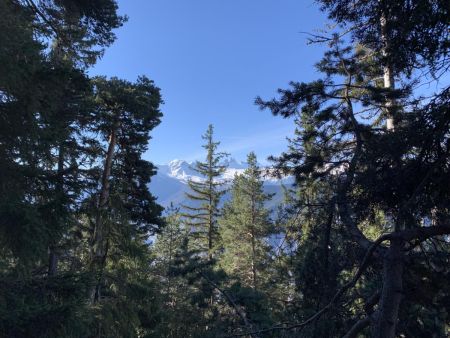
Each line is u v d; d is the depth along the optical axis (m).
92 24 10.69
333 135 9.91
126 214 15.74
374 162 5.77
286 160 10.51
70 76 6.11
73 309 5.52
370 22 5.89
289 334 8.22
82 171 12.94
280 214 10.84
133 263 15.70
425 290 5.57
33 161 6.14
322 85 9.65
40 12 9.17
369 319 6.42
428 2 4.33
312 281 9.26
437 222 5.86
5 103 5.48
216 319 11.73
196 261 13.10
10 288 5.70
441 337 7.56
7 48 5.12
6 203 5.00
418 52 4.94
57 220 5.84
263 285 23.77
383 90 9.02
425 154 5.25
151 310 18.78
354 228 7.31
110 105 15.71
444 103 4.87
